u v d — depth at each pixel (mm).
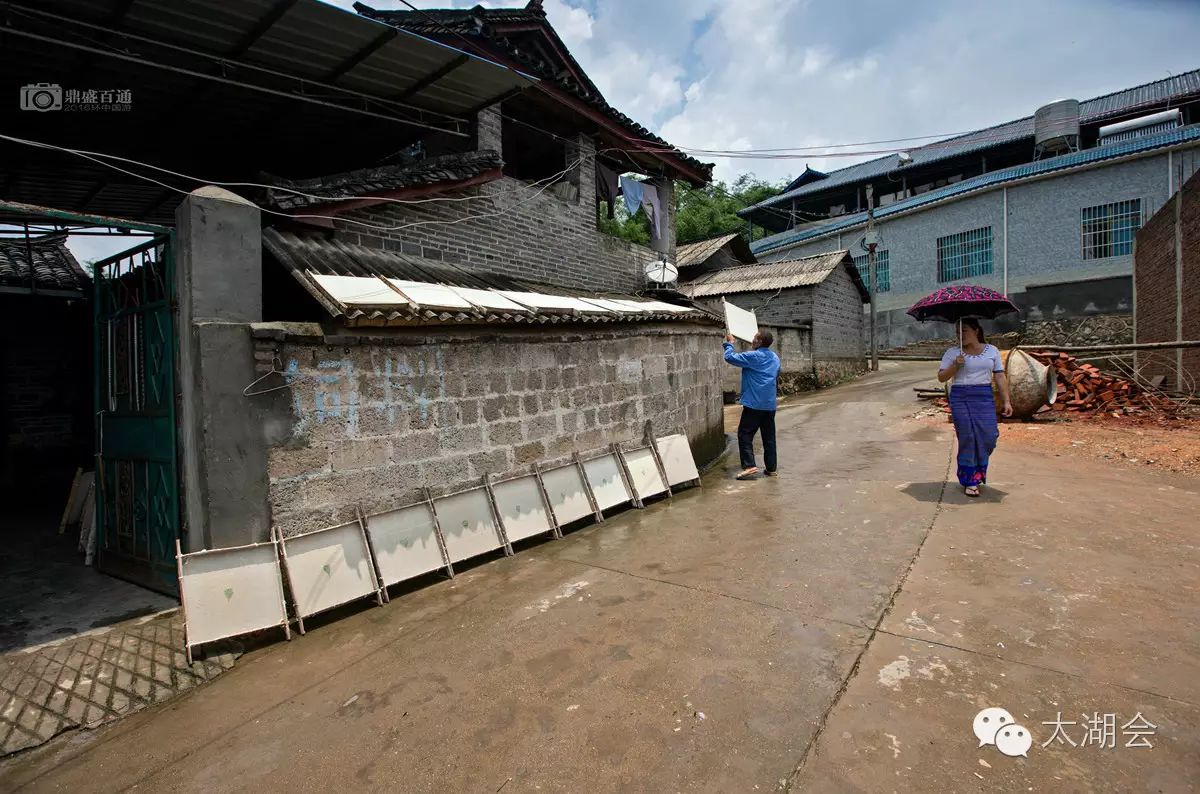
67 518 6250
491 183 7207
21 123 5348
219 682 3211
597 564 4512
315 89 5383
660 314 7344
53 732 2805
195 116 5520
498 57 6777
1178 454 6328
